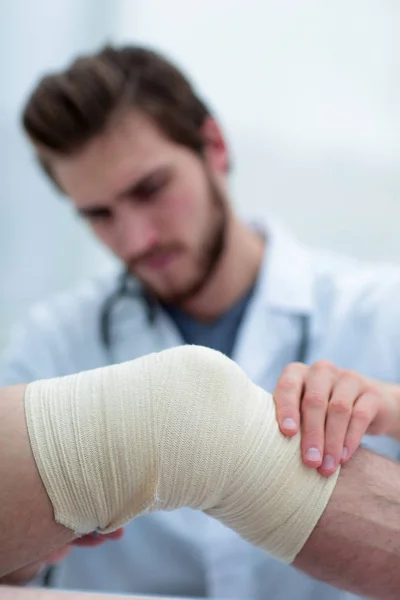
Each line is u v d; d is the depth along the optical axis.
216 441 0.45
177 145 0.96
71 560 1.03
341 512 0.46
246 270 1.07
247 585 0.93
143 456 0.45
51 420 0.44
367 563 0.46
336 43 1.35
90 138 0.89
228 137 1.37
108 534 0.54
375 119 1.37
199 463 0.45
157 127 0.94
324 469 0.47
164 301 1.09
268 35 1.35
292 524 0.46
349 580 0.48
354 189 1.39
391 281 1.05
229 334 1.07
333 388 0.53
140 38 1.35
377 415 0.55
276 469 0.46
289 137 1.38
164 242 0.96
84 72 0.91
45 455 0.44
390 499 0.47
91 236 1.40
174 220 0.96
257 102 1.37
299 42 1.35
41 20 1.32
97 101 0.88
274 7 1.34
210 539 0.93
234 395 0.47
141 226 0.94
